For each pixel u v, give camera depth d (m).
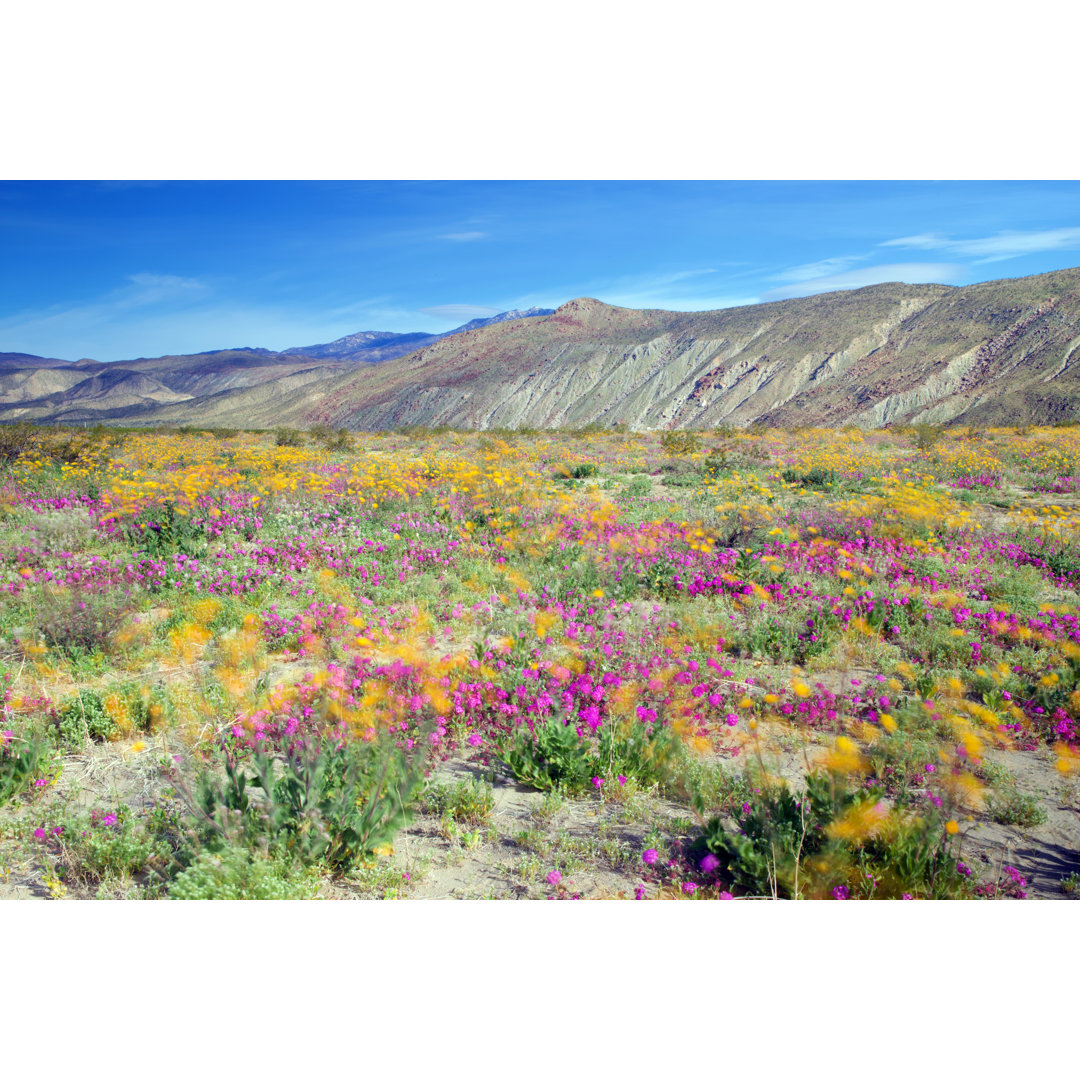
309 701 4.54
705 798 3.79
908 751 4.25
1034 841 3.69
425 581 7.75
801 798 3.56
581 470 18.42
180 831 3.42
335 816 3.44
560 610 6.73
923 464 20.22
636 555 8.77
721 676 5.38
